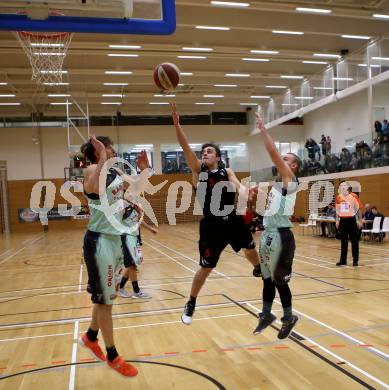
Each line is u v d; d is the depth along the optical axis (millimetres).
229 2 12711
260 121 3461
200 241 3725
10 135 25547
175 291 6555
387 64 16141
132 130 26969
